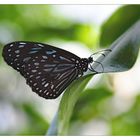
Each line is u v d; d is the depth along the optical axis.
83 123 0.50
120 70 0.31
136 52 0.32
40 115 0.52
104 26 0.41
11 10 0.55
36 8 0.55
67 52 0.36
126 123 0.51
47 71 0.35
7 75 0.53
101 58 0.33
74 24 0.54
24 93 0.53
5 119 0.52
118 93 0.50
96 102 0.50
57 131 0.33
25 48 0.35
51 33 0.54
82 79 0.31
